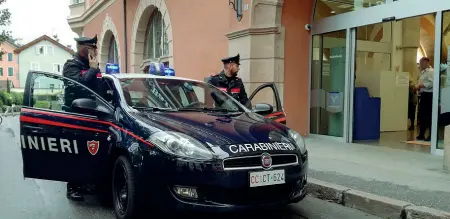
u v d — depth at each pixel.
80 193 4.92
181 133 3.66
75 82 4.54
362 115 8.48
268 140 3.76
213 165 3.41
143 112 4.20
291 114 8.77
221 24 10.07
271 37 8.44
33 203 4.75
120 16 17.23
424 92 7.91
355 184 4.97
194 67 11.53
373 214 4.36
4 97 33.56
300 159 3.86
